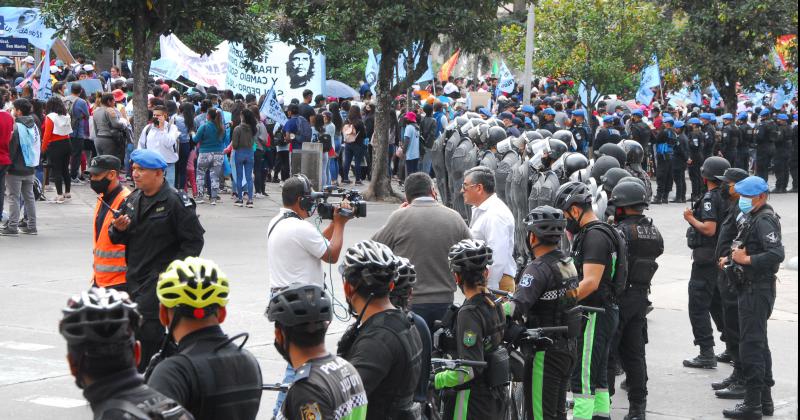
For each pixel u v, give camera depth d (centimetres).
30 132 1536
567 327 646
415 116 2336
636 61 3111
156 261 730
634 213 819
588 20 2950
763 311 841
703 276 1012
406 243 743
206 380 393
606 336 753
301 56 2502
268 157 2389
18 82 2583
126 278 740
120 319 321
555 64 2989
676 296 1370
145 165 721
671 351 1088
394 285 498
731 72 2906
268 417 787
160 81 2475
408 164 2331
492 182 845
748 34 2838
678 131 2419
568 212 750
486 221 836
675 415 863
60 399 798
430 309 738
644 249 808
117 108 2106
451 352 590
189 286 393
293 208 744
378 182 2189
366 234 1691
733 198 921
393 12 2003
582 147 2384
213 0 1892
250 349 980
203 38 2669
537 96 3034
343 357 480
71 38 3228
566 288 653
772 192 2781
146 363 725
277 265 730
